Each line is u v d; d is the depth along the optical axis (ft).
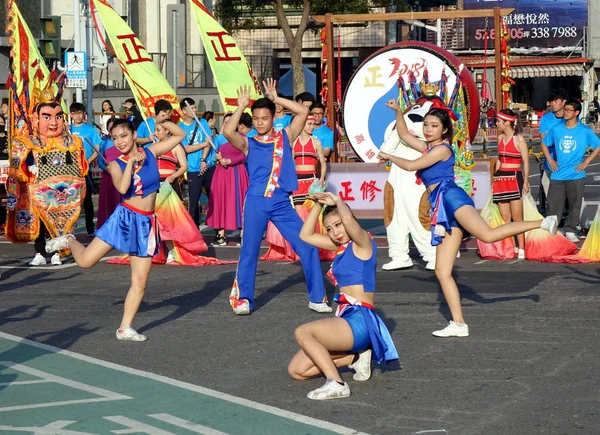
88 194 63.72
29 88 53.98
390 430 24.64
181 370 30.83
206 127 62.54
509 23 243.19
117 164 34.40
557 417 25.53
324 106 56.08
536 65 216.54
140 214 34.73
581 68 216.33
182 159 51.52
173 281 47.32
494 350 32.60
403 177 49.16
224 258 55.06
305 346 27.45
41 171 51.85
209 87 144.97
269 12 167.53
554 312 38.34
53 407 26.84
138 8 143.64
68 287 46.01
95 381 29.58
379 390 28.19
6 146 65.46
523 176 52.13
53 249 35.19
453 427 24.84
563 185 57.21
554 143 57.36
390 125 59.11
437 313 38.68
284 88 142.31
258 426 25.00
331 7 138.21
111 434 24.47
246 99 39.09
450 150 34.55
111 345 34.42
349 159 79.05
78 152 52.37
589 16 239.30
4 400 27.58
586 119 211.20
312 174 52.34
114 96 122.31
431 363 31.09
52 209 51.98
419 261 52.85
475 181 56.49
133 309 35.19
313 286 39.32
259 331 36.22
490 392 27.84
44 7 123.54
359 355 28.99
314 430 24.63
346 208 28.43
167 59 140.26
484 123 141.79
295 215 39.37
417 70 57.82
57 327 37.45
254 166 39.24
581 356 31.63
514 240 54.13
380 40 165.27
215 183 59.77
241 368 30.96
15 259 55.26
